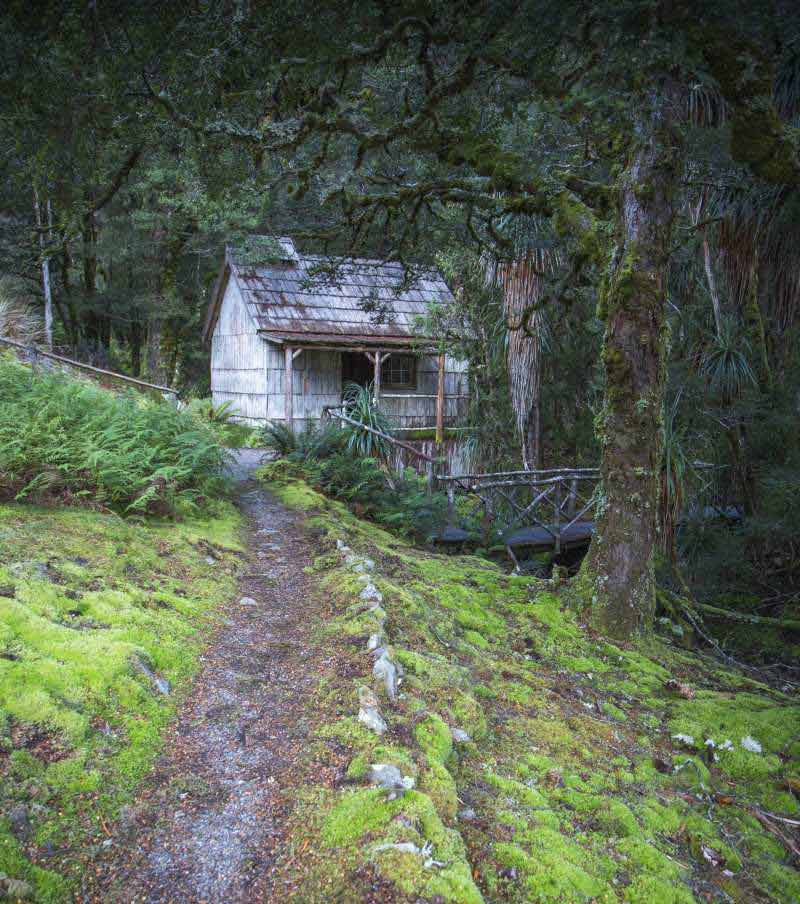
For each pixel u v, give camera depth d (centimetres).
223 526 720
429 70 410
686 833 359
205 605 490
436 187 679
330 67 355
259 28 300
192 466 736
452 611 586
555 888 275
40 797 258
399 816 269
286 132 441
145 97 361
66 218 459
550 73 338
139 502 611
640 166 549
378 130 536
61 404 695
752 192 730
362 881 240
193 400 1742
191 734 332
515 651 554
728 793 414
